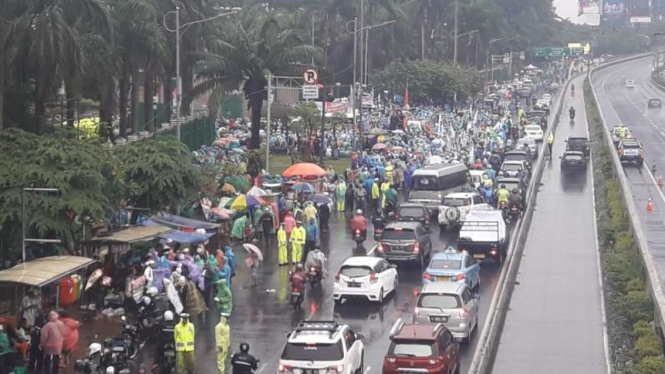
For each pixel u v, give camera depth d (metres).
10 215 39.38
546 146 110.88
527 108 161.00
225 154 78.06
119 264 42.34
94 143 47.25
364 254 53.53
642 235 51.62
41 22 51.91
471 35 186.38
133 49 74.25
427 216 58.72
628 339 37.94
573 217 68.06
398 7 155.00
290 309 42.25
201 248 44.12
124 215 48.25
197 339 37.50
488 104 150.62
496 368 34.94
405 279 48.78
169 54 77.81
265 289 45.84
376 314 41.66
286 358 30.14
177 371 32.97
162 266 40.06
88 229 43.41
